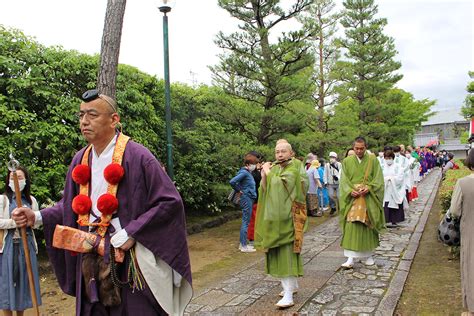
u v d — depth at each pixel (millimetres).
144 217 2297
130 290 2336
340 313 4371
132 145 2465
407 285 5363
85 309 2406
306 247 7699
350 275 5754
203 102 10562
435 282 5422
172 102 9766
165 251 2324
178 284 2457
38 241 6902
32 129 6438
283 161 4812
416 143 58156
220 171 11164
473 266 3770
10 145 6160
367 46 23172
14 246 4320
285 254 4590
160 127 9484
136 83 8719
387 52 23297
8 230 4320
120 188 2391
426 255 6840
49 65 6836
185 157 10117
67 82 7266
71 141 6922
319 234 8969
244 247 7773
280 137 10195
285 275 4562
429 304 4676
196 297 5113
